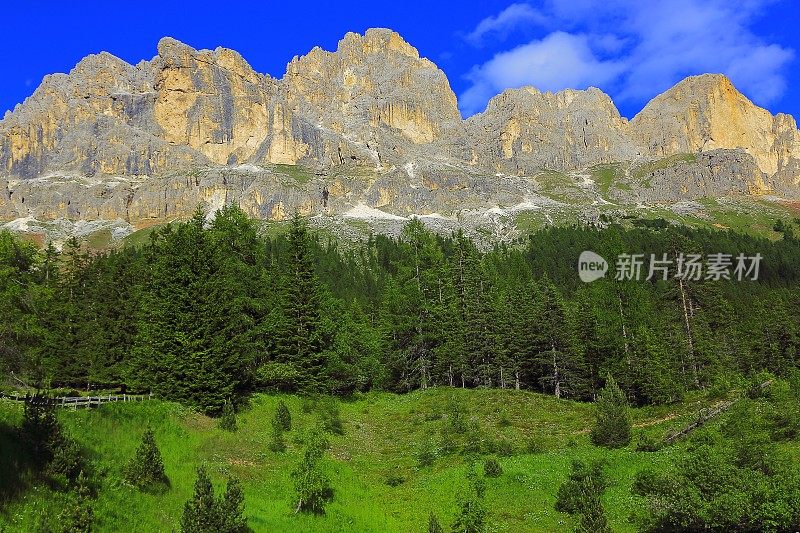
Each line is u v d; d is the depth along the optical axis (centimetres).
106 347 5997
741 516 2523
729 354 7900
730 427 3788
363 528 3222
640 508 3158
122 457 3484
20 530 2278
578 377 7219
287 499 3384
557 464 3875
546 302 7581
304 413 5419
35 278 6506
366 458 4456
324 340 6406
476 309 7788
